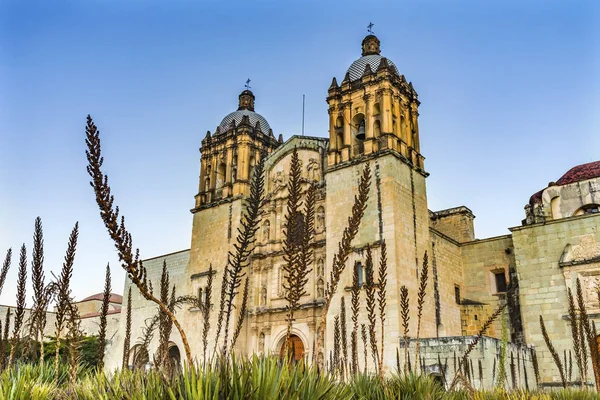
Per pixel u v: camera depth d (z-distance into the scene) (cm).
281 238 4269
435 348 2984
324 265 3878
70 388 1073
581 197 3897
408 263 3512
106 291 1209
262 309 4119
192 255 4728
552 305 3459
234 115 5209
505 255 4175
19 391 1057
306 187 4238
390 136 3781
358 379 1362
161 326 1313
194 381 752
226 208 4638
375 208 3622
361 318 3372
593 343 1427
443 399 1369
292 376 851
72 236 1093
